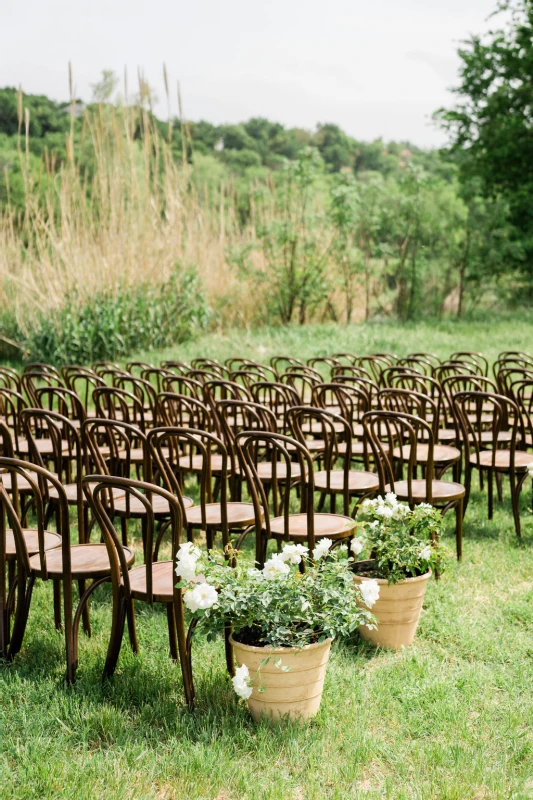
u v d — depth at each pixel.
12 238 13.28
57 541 3.64
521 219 24.11
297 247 16.66
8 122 23.91
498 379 6.85
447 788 2.46
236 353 12.65
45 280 12.89
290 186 17.11
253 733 2.81
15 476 3.71
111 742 2.74
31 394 6.50
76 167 12.55
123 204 13.00
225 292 16.09
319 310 17.86
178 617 2.98
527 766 2.62
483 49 24.09
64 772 2.52
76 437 3.83
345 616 2.87
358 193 18.03
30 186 12.45
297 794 2.49
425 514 3.61
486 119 24.67
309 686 2.87
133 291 13.30
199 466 4.96
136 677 3.17
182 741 2.74
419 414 5.57
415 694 3.09
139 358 12.91
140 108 12.77
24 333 13.24
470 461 5.38
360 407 6.32
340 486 4.57
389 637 3.52
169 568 3.34
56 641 3.56
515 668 3.31
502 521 5.39
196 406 5.23
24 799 2.40
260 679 2.83
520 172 24.34
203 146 41.75
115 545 3.10
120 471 5.48
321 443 5.89
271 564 2.95
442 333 15.20
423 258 19.30
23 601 3.33
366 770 2.63
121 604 3.13
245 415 5.67
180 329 14.05
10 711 2.90
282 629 2.81
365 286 18.98
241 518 3.96
